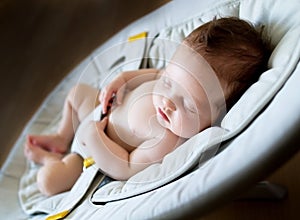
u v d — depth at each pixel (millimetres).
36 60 1587
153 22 1133
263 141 581
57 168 1013
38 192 1065
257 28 869
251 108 709
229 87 843
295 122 568
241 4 947
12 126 1433
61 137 1133
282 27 828
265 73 767
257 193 1021
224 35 826
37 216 983
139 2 1647
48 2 1765
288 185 1046
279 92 683
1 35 1689
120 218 665
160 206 622
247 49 822
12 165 1146
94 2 1712
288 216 1005
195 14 1049
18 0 1788
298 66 689
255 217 1018
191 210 594
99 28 1616
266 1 875
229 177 578
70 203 877
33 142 1129
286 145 561
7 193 1087
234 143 655
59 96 1244
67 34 1636
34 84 1524
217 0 1006
